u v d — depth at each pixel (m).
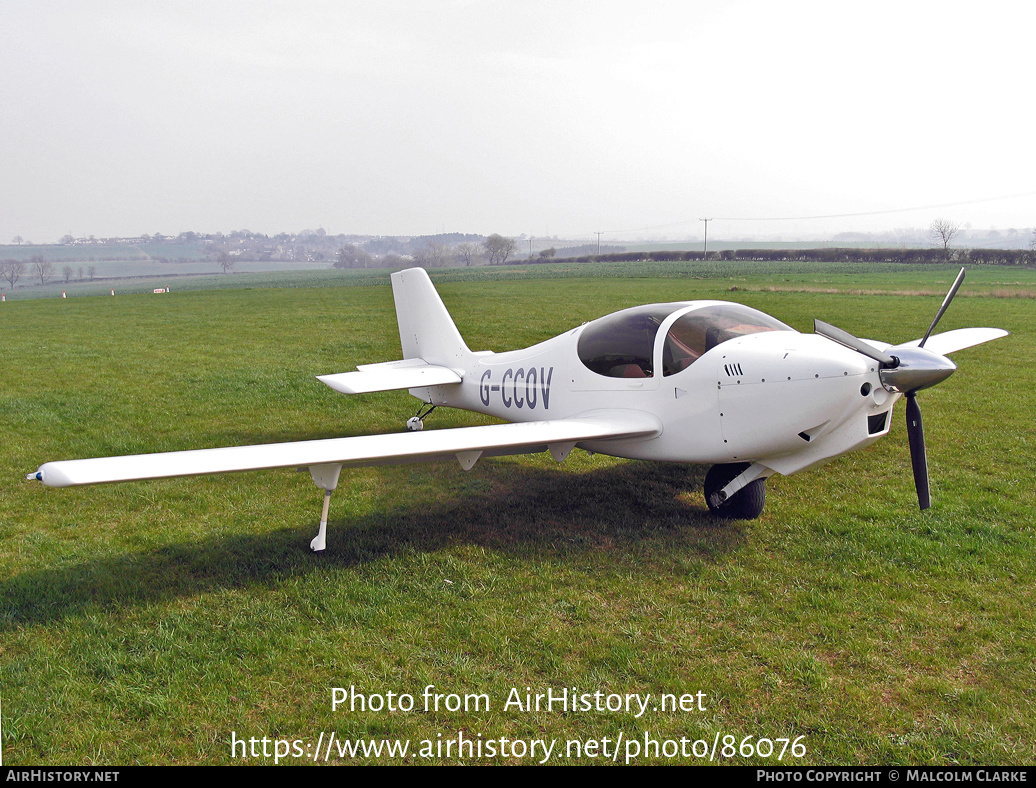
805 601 4.23
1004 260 70.50
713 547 5.03
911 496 6.09
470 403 7.57
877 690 3.38
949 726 3.10
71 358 14.67
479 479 6.80
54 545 5.20
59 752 2.98
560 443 5.59
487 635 3.86
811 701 3.29
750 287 34.69
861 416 4.74
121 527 5.57
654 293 32.38
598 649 3.73
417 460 5.05
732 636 3.85
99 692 3.38
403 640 3.83
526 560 4.84
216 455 4.22
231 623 4.00
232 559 4.91
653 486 6.48
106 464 3.93
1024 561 4.71
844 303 24.44
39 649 3.75
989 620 3.98
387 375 7.57
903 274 52.03
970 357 13.57
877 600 4.22
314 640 3.82
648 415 5.39
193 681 3.47
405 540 5.25
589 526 5.50
